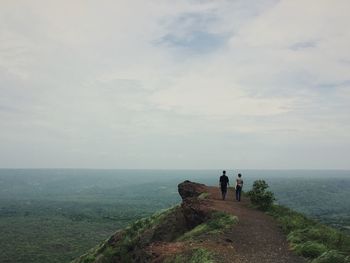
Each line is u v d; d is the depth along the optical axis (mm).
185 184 39469
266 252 17641
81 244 143000
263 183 30375
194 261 16453
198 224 26797
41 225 193000
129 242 38000
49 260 117688
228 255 16797
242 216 25156
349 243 19078
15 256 122438
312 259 16484
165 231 33688
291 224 22828
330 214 182750
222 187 32250
